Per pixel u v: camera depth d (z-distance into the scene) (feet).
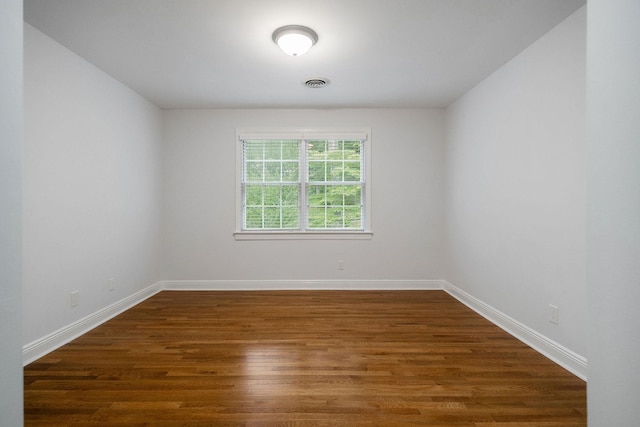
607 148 3.61
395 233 14.38
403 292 13.84
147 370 6.97
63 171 8.70
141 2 6.84
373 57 9.43
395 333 9.17
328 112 14.26
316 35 8.21
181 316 10.66
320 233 14.34
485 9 7.11
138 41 8.50
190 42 8.56
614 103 3.51
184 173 14.25
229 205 14.30
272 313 10.95
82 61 9.42
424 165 14.37
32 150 7.75
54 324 8.31
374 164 14.34
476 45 8.66
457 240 13.00
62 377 6.68
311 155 14.42
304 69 10.25
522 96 8.93
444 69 10.21
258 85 11.60
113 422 5.24
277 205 14.43
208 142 14.25
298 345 8.30
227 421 5.28
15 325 3.39
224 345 8.30
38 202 7.89
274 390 6.20
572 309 7.11
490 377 6.73
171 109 14.20
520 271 8.94
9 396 3.32
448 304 12.07
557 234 7.58
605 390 3.63
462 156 12.57
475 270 11.51
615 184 3.51
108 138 10.62
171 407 5.65
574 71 7.14
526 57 8.79
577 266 7.00
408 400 5.90
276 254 14.34
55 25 7.70
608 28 3.58
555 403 5.82
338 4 6.97
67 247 8.82
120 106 11.27
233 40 8.47
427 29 7.93
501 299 9.87
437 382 6.52
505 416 5.45
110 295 10.69
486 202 10.78
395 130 14.33
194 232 14.28
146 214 12.95
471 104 11.88
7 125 3.30
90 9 7.07
